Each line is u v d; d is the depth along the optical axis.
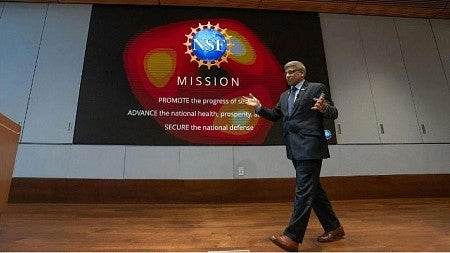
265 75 4.16
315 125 2.02
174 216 2.91
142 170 3.71
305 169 1.96
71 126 3.79
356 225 2.51
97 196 3.59
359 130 4.09
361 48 4.43
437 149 4.14
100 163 3.69
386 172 3.98
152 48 4.14
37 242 2.01
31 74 3.93
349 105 4.17
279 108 2.29
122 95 3.93
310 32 4.41
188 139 3.85
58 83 3.92
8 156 1.89
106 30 4.16
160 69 4.07
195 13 4.34
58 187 3.58
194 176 3.74
